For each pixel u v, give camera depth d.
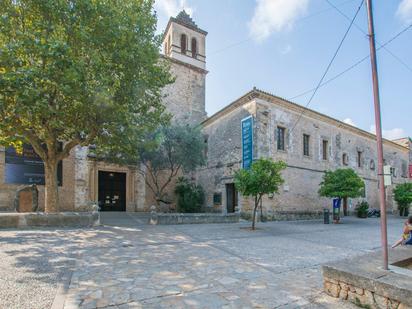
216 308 3.73
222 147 21.44
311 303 4.01
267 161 12.95
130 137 11.54
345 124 24.36
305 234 11.43
